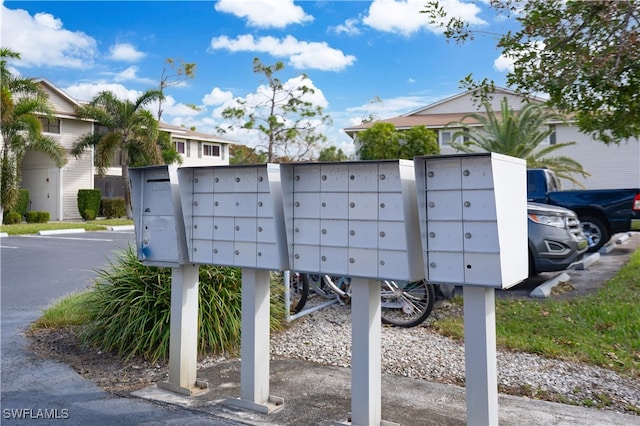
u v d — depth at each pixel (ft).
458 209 8.14
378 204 8.93
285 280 17.66
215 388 11.75
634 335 14.88
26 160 86.28
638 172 74.02
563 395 11.14
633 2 15.05
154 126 78.64
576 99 17.78
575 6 15.37
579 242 22.45
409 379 12.34
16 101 69.92
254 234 10.29
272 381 12.23
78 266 33.17
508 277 8.10
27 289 25.21
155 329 13.76
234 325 14.57
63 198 81.71
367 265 9.04
